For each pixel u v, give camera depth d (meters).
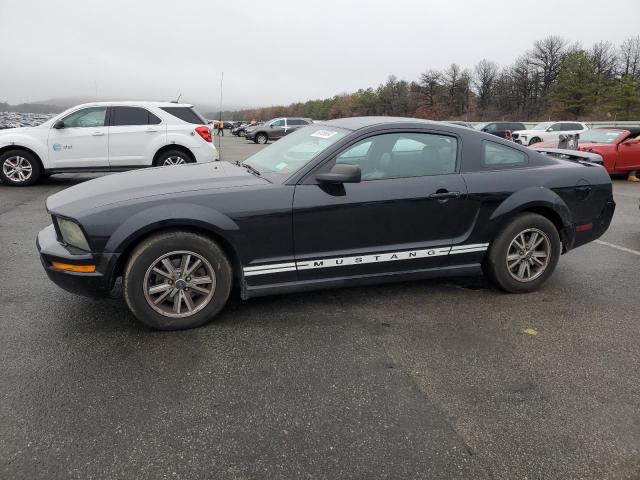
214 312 3.45
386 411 2.55
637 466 2.20
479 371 2.95
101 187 3.57
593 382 2.86
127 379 2.79
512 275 4.13
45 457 2.16
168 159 9.82
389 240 3.75
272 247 3.46
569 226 4.21
